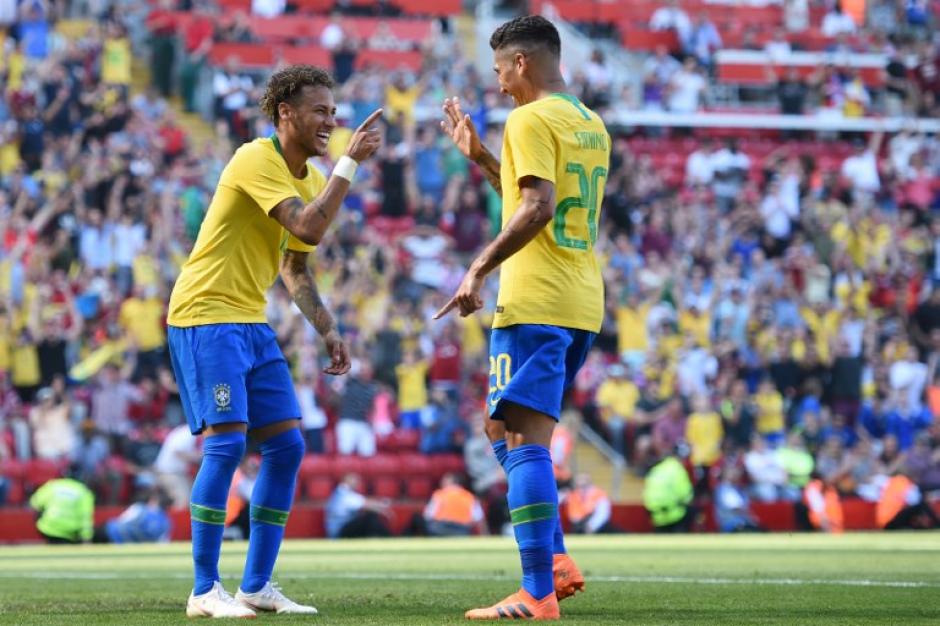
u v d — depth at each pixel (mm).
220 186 22188
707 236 91875
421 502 72250
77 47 87375
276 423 22422
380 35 103188
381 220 88188
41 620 20312
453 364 77438
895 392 84938
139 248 77250
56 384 67875
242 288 22219
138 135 84562
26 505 66250
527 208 19922
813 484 74125
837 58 112438
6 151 82438
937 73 112125
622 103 104562
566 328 20656
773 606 23141
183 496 64812
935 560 41000
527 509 20125
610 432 77875
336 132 89875
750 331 84500
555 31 21672
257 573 22125
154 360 73750
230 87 91625
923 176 103625
